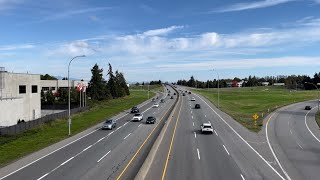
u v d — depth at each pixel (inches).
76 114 2982.3
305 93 6963.6
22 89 2817.4
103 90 5049.2
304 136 1974.7
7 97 2516.0
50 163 1207.6
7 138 1750.7
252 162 1245.1
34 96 2989.7
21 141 1700.3
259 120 2733.8
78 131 2059.5
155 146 1432.1
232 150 1473.9
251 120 2723.9
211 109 3671.3
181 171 1085.8
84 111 3289.9
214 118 2815.0
